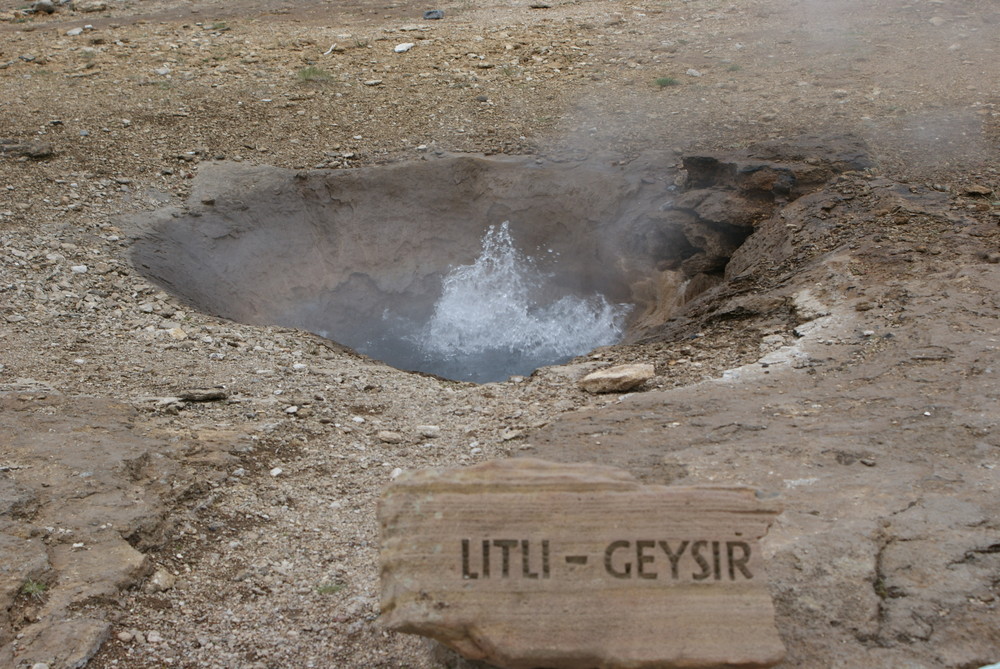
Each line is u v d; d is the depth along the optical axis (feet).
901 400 18.35
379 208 35.24
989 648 11.78
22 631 12.48
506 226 35.29
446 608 10.54
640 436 18.21
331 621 13.39
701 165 31.89
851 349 21.03
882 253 25.14
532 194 34.94
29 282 25.63
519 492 11.10
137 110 37.78
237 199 33.50
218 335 24.39
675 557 10.92
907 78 37.37
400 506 11.05
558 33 45.68
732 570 10.92
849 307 23.08
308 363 23.26
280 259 33.73
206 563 14.71
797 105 36.11
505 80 40.98
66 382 20.56
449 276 35.40
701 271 31.32
